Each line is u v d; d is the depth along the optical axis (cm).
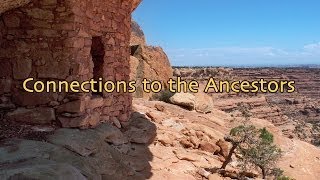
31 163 549
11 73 767
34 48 762
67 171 524
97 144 732
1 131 695
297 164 1571
